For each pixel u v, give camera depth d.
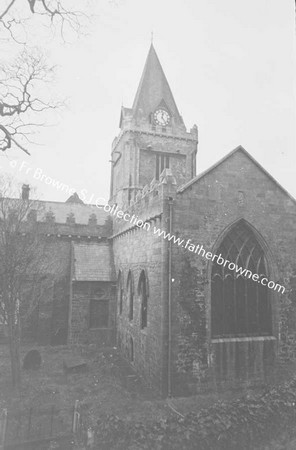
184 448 10.09
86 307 25.56
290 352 17.23
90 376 17.70
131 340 20.48
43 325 25.45
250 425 11.17
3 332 24.08
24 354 22.14
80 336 25.14
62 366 19.44
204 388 15.44
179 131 41.41
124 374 18.36
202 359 15.57
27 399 14.28
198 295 15.91
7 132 9.31
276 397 12.77
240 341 16.36
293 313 17.66
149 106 42.09
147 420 11.48
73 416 11.38
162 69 44.44
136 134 39.88
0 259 15.23
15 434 10.88
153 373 16.02
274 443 10.98
